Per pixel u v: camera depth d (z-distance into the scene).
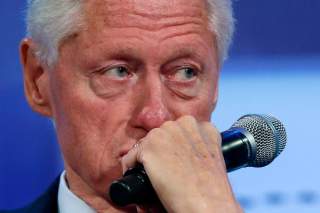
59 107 6.26
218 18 6.28
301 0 10.23
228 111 9.84
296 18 10.20
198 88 6.09
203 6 6.12
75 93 6.03
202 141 5.56
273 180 9.77
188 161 5.46
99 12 5.89
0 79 9.65
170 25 5.88
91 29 5.91
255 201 9.71
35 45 6.45
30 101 6.66
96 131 5.97
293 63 10.09
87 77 5.99
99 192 6.19
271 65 10.04
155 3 5.86
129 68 5.90
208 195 5.37
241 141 5.90
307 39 10.18
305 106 9.99
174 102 5.98
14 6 9.69
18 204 9.66
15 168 9.66
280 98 9.98
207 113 6.18
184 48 5.91
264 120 6.19
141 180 5.42
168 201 5.39
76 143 6.10
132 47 5.81
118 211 6.30
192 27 5.98
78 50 5.99
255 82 9.96
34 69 6.58
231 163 5.87
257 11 10.12
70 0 6.00
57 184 6.87
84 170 6.11
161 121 5.76
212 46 6.23
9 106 9.66
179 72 6.00
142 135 5.84
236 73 9.95
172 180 5.38
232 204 5.38
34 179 9.70
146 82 5.85
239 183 9.71
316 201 9.80
